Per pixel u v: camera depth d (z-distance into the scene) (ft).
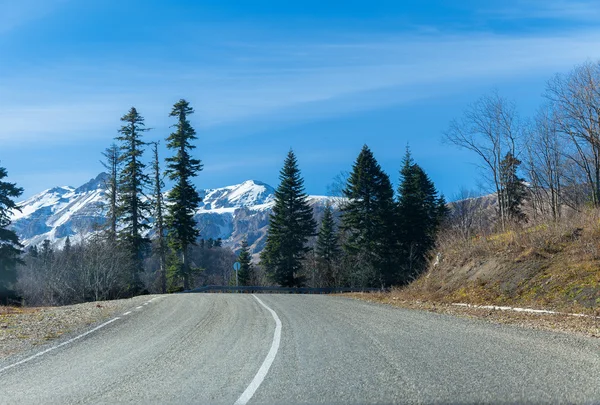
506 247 70.08
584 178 121.60
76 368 25.95
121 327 42.24
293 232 186.70
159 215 156.97
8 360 28.86
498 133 118.11
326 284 203.62
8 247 128.67
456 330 36.32
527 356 25.85
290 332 36.11
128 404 18.84
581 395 18.56
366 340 31.83
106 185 157.58
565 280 52.90
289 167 191.93
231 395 19.57
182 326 41.63
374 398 18.65
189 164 154.81
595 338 31.86
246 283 234.58
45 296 122.93
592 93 95.76
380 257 172.45
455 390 19.43
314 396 19.12
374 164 174.81
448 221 180.75
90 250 123.85
